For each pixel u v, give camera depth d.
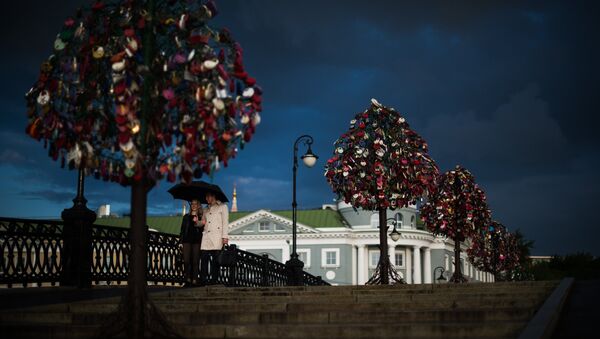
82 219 13.05
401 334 7.91
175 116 7.36
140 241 7.19
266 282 20.80
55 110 7.46
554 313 8.52
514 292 11.16
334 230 66.50
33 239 12.18
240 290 13.14
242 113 7.29
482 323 8.17
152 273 15.25
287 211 70.44
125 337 7.03
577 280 14.41
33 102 7.50
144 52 7.33
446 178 26.00
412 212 68.56
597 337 7.96
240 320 8.87
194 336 7.94
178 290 13.09
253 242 67.62
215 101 7.03
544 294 10.85
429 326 7.90
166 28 7.48
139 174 7.03
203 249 14.55
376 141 17.75
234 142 7.37
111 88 7.20
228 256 16.27
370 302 9.79
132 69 7.15
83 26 7.44
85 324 8.78
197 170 7.40
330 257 66.50
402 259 68.06
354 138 18.02
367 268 67.62
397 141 18.03
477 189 26.08
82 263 12.93
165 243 15.89
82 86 7.48
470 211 25.61
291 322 8.81
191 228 14.55
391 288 12.88
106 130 7.45
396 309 9.71
